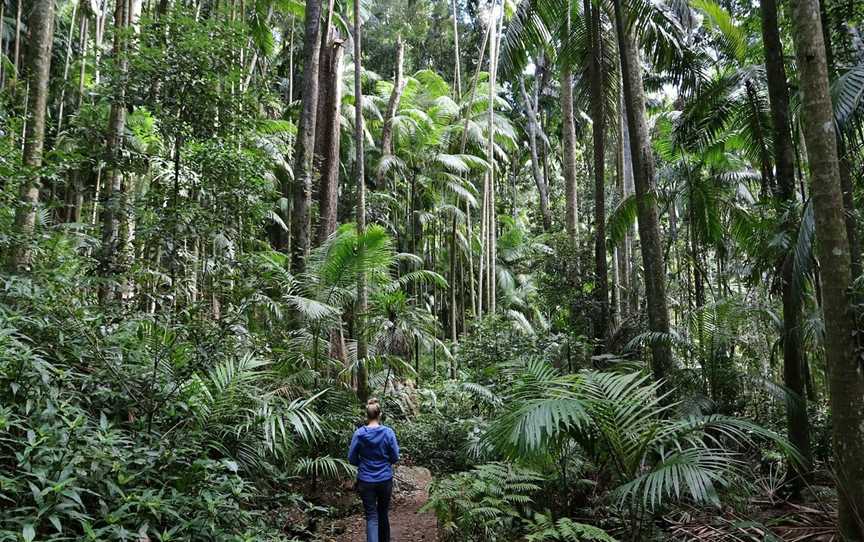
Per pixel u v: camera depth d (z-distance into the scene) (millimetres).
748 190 14102
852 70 3998
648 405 4047
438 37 21312
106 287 4551
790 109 5113
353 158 16453
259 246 6402
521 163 24203
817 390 8055
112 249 4461
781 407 6355
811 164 3396
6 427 2793
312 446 5941
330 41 9578
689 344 6203
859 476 3189
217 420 4258
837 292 3297
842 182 4457
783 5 6957
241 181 4594
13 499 2648
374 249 6941
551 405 3756
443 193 16141
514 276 19547
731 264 9891
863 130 4730
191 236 4227
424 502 6137
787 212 4668
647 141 7156
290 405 4789
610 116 9195
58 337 3799
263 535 3613
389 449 4340
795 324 4637
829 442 5371
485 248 16594
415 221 17000
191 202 4336
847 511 3250
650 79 16344
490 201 14258
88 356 3936
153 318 4219
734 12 10547
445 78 22281
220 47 4516
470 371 8578
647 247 6676
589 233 8828
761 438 5941
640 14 7078
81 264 4293
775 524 4098
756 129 7273
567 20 8930
